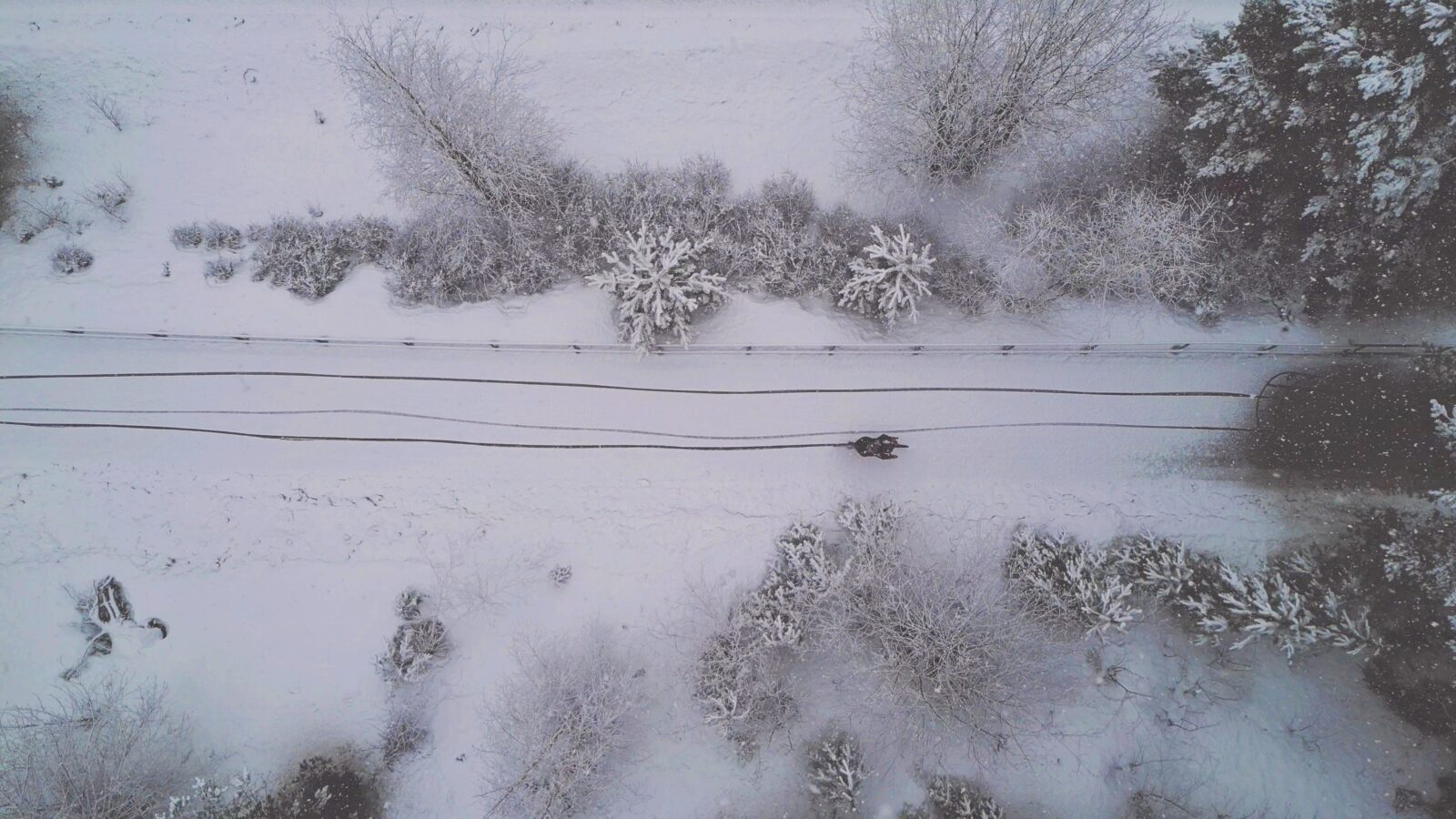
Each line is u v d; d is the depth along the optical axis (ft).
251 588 60.08
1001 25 53.72
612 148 64.44
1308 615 55.21
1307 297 61.00
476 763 58.49
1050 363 62.03
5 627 59.62
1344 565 59.11
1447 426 53.88
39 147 64.28
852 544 59.36
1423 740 57.62
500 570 59.77
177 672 59.41
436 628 58.65
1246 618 56.95
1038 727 58.23
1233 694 59.21
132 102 64.75
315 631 59.67
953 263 61.98
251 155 64.59
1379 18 47.21
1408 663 57.52
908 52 55.72
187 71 64.95
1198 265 60.08
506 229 61.57
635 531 60.54
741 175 64.23
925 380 61.87
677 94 64.75
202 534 60.44
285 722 59.16
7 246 63.21
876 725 58.44
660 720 59.06
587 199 61.62
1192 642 59.47
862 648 57.26
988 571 59.06
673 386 61.62
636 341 58.85
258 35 65.05
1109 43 55.21
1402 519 59.57
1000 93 55.36
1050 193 61.82
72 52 64.69
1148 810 57.77
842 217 62.49
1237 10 63.46
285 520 60.44
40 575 59.98
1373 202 52.49
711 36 64.80
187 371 61.87
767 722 57.72
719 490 60.95
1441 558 53.62
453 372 61.87
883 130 60.80
